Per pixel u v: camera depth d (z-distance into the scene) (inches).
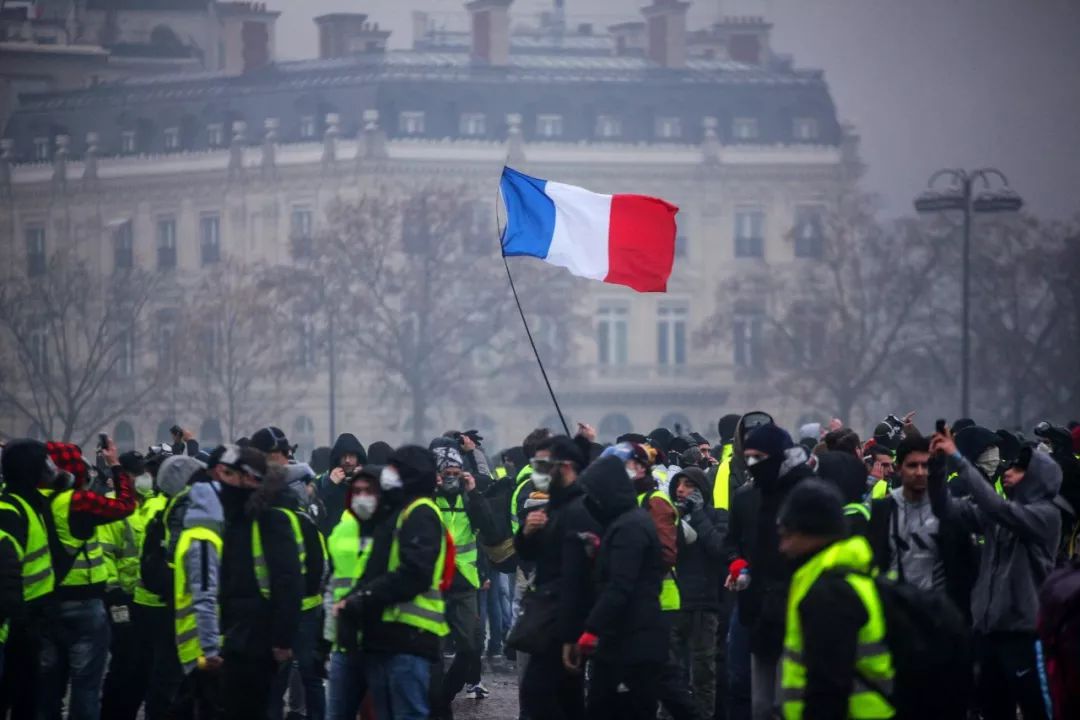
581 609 1269.7
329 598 1342.3
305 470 1461.6
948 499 1311.5
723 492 1688.0
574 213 1692.9
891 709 944.3
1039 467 1327.5
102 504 1477.6
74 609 1498.5
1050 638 1027.3
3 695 1414.9
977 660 1353.3
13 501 1437.0
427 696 1283.2
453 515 1716.3
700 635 1630.2
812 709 923.4
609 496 1255.5
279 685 1416.1
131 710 1536.7
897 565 1314.0
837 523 954.7
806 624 933.2
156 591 1453.0
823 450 1540.4
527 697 1298.0
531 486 1754.4
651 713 1255.5
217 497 1307.8
